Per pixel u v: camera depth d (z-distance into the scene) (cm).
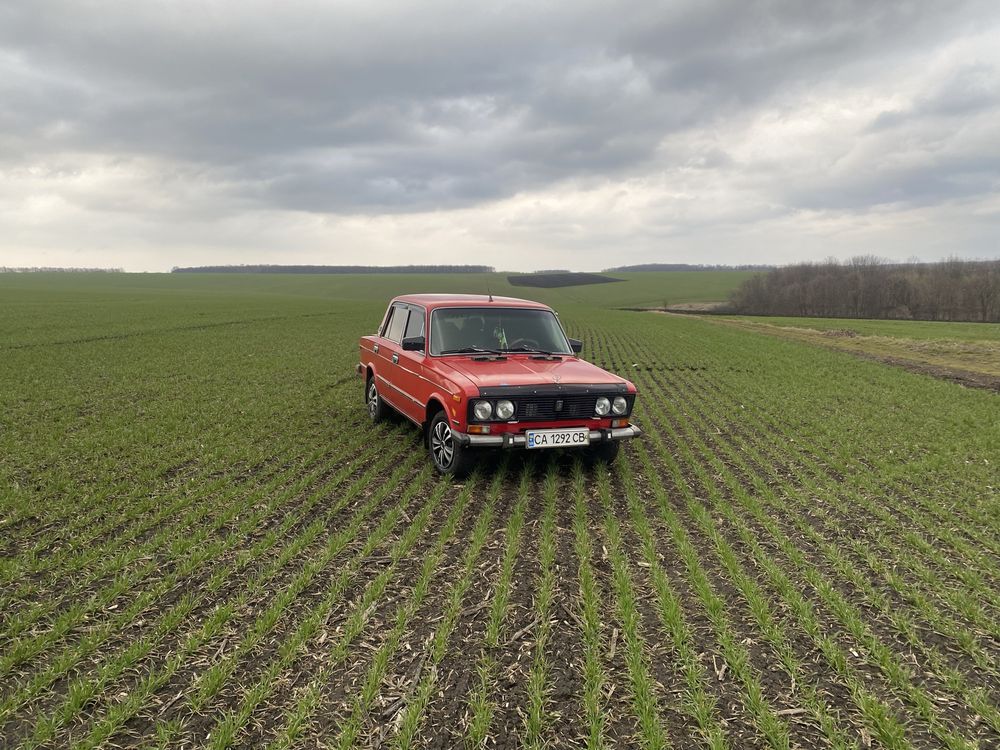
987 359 2184
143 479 614
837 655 320
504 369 633
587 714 280
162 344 2080
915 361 2061
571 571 425
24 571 408
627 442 816
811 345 2603
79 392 1132
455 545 464
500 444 570
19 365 1495
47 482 599
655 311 7106
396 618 356
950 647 338
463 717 277
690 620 363
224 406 1018
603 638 343
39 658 315
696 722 277
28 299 5197
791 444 822
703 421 977
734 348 2388
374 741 260
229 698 287
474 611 369
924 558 454
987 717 278
